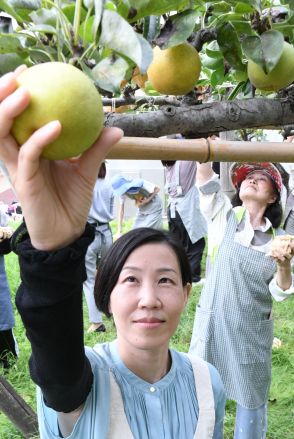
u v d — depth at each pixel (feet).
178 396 5.15
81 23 3.64
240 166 10.19
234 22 5.15
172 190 21.72
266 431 10.84
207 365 5.60
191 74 5.05
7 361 15.01
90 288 17.49
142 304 4.83
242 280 9.50
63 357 3.87
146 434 4.82
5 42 3.37
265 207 9.77
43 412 4.74
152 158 4.35
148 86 7.54
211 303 9.79
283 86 5.22
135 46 2.98
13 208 42.93
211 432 5.19
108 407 4.73
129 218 42.39
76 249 3.38
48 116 2.58
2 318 14.55
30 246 3.43
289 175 12.52
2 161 2.82
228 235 9.73
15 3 3.70
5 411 8.34
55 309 3.60
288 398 13.05
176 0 3.97
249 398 9.64
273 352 15.44
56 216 3.12
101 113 2.79
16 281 23.09
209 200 9.86
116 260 5.03
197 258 22.30
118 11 4.00
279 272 8.93
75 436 4.66
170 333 5.01
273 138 18.03
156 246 5.04
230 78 7.66
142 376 5.04
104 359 5.05
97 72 3.24
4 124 2.53
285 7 5.34
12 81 2.56
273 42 4.76
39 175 2.86
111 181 18.07
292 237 8.76
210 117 4.80
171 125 4.73
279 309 19.80
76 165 3.14
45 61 3.51
